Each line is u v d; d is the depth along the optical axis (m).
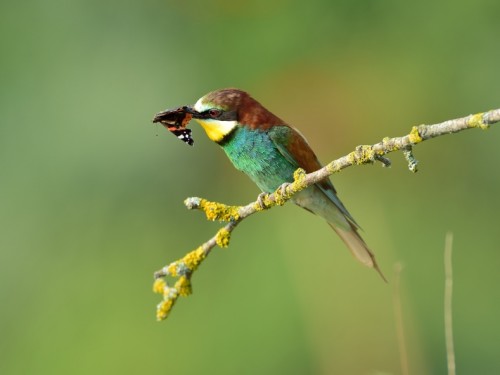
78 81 11.37
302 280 12.06
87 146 11.26
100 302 11.81
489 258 12.71
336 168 6.06
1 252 11.57
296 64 12.74
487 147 12.97
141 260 11.99
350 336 11.70
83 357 11.66
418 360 11.41
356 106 12.97
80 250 11.80
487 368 11.62
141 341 11.74
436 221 13.02
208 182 11.99
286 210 12.56
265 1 12.62
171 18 11.88
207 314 12.07
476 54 12.62
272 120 8.55
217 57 12.23
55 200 11.45
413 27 12.77
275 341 11.62
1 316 11.73
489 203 12.98
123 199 11.59
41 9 11.55
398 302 7.05
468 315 12.11
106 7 11.60
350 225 8.80
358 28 12.81
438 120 12.91
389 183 13.23
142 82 11.45
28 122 11.36
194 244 12.15
